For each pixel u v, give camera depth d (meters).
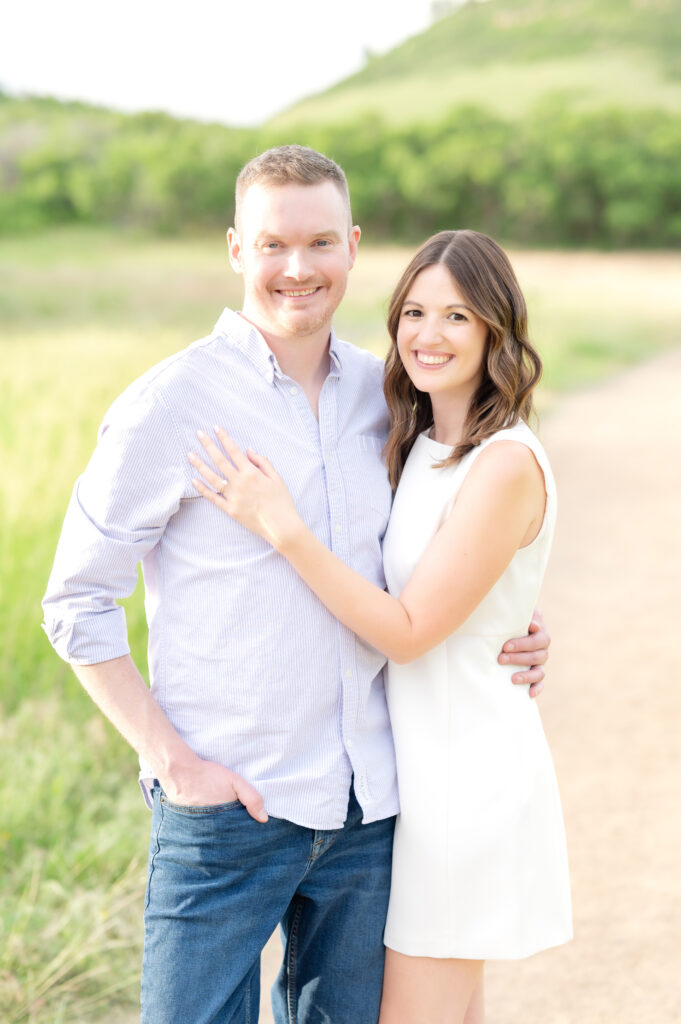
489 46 91.62
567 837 3.61
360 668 2.03
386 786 2.10
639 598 6.12
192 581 1.94
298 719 1.95
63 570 1.89
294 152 2.02
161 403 1.88
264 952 3.16
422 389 2.16
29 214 53.06
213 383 1.95
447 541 2.03
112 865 3.18
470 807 2.09
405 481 2.21
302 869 1.98
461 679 2.12
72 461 5.93
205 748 1.94
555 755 4.21
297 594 1.93
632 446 10.45
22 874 3.12
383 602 1.95
